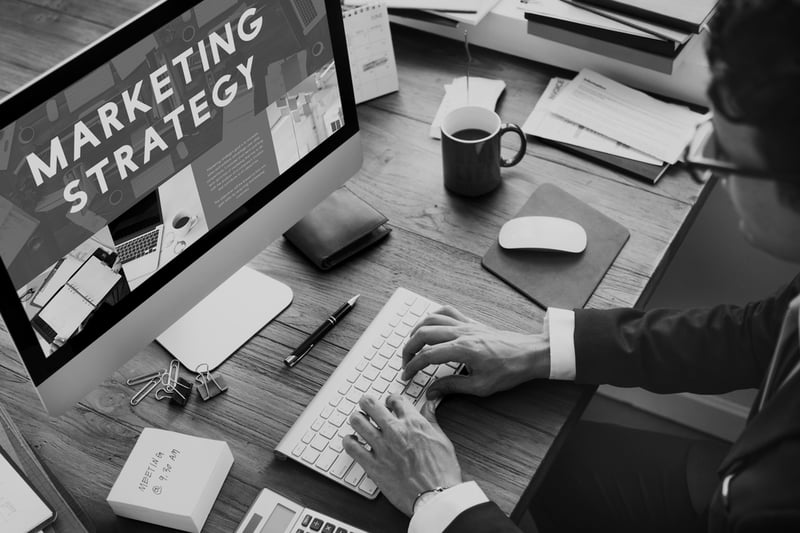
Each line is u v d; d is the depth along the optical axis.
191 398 1.14
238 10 1.01
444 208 1.36
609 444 1.29
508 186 1.39
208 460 1.03
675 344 1.10
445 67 1.61
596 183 1.38
